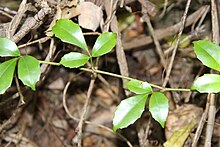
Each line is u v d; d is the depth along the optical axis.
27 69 0.41
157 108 0.42
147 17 0.58
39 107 0.71
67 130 0.71
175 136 0.54
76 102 0.73
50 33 0.49
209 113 0.51
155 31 0.65
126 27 0.67
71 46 0.56
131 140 0.67
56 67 0.69
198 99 0.60
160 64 0.71
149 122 0.57
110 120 0.72
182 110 0.57
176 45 0.53
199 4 0.62
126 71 0.53
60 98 0.72
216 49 0.42
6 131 0.66
